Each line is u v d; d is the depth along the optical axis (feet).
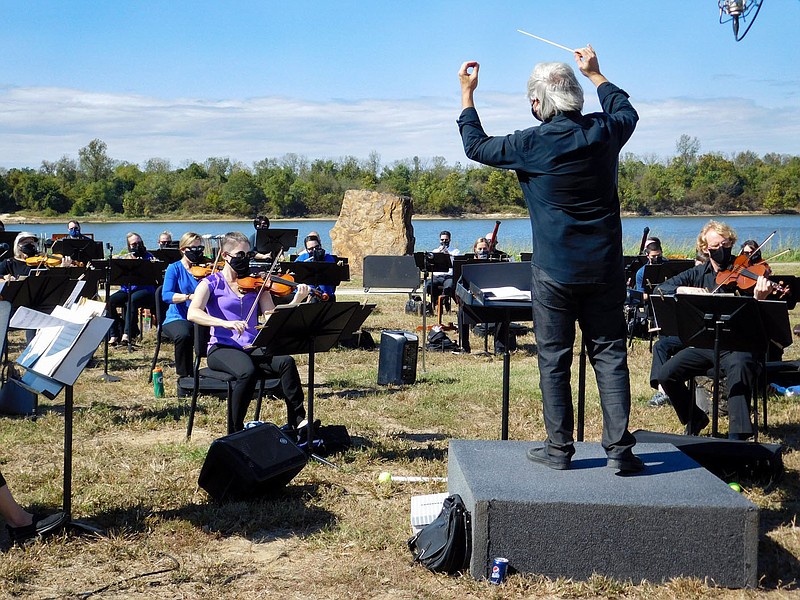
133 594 12.84
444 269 35.99
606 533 12.96
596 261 13.38
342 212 81.00
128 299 38.04
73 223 55.26
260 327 20.79
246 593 12.92
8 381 24.56
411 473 19.12
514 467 14.48
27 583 13.06
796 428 22.89
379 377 30.63
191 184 242.37
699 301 18.07
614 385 14.07
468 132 14.03
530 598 12.59
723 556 12.98
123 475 18.51
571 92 13.23
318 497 17.22
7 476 18.48
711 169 249.14
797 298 24.00
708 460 18.06
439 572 13.53
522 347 39.99
